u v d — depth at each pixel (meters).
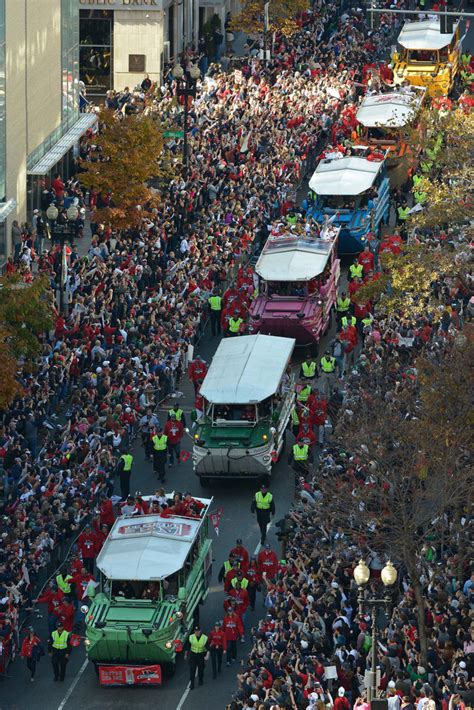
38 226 183.50
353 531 110.69
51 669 110.50
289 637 103.44
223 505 131.50
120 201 179.50
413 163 196.88
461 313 153.88
